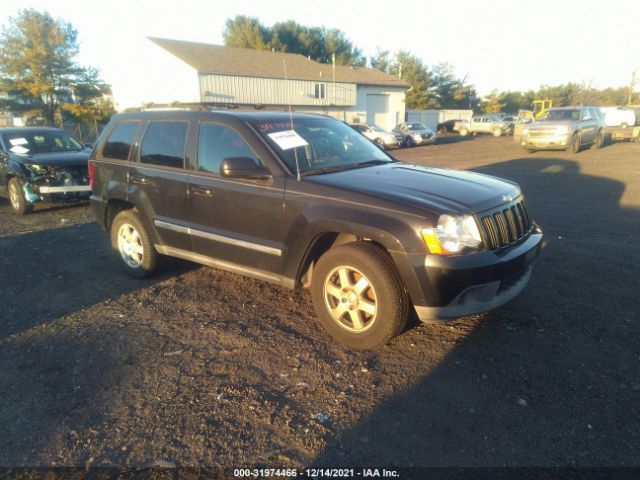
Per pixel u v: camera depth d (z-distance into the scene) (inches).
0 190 400.5
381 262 137.9
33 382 136.6
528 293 187.6
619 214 322.3
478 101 2684.5
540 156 734.5
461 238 131.0
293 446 108.9
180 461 105.0
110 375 139.3
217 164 176.9
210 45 1378.0
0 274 230.1
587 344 148.4
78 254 260.8
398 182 152.0
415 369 137.9
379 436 111.2
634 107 1284.4
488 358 142.0
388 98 1545.3
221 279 214.4
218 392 130.0
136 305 189.0
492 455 104.0
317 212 147.6
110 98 1412.4
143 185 201.6
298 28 2185.0
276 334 162.1
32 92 1269.7
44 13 1284.4
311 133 184.7
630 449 104.3
